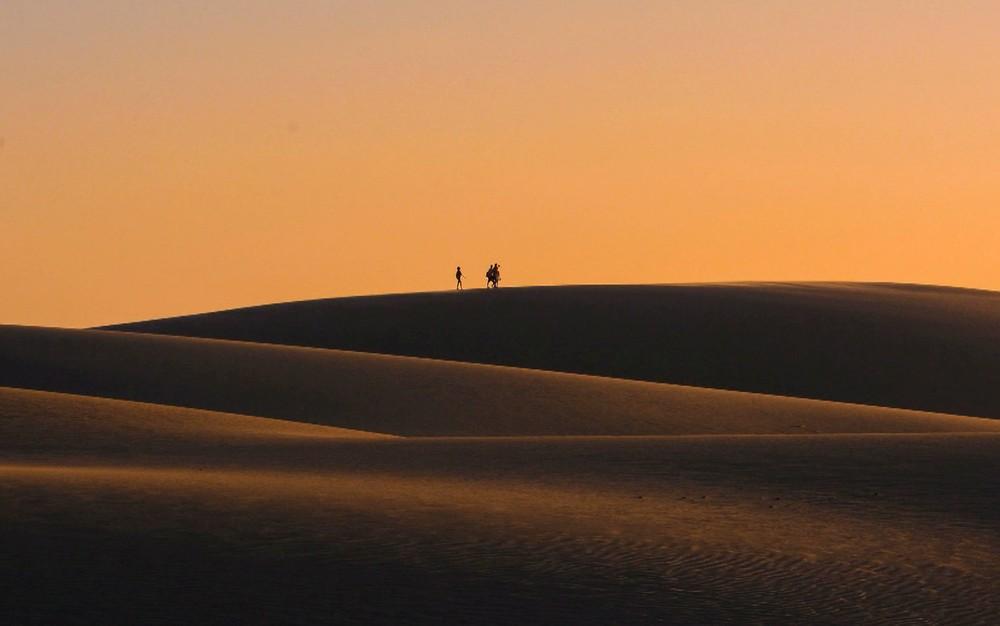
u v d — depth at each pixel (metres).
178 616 36.41
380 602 38.41
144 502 48.53
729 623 38.38
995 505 55.94
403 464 66.88
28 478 52.84
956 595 42.00
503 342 185.00
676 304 197.25
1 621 35.38
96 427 82.56
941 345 187.50
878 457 68.25
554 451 72.88
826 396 173.75
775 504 55.78
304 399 114.81
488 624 37.09
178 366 123.56
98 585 38.47
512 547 45.06
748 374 178.38
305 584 39.62
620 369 178.62
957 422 123.81
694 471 64.50
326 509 49.28
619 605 39.38
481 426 110.31
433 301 199.88
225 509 48.16
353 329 190.88
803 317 194.00
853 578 43.59
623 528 49.12
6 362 120.69
